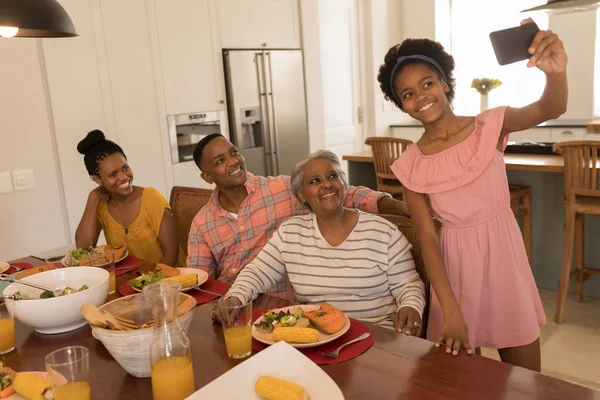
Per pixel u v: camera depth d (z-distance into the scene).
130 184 2.31
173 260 2.32
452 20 6.25
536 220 3.44
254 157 4.53
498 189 1.49
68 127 3.47
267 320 1.36
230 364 1.19
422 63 1.46
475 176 1.46
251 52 4.40
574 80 5.31
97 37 3.56
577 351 2.67
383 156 3.77
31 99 3.30
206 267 2.07
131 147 3.81
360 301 1.63
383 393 1.02
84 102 3.53
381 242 1.62
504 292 1.53
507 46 1.21
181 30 4.01
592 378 2.42
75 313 1.42
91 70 3.55
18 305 1.37
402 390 1.02
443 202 1.52
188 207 2.61
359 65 6.08
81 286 1.61
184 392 1.02
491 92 6.09
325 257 1.66
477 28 6.07
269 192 2.04
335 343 1.24
